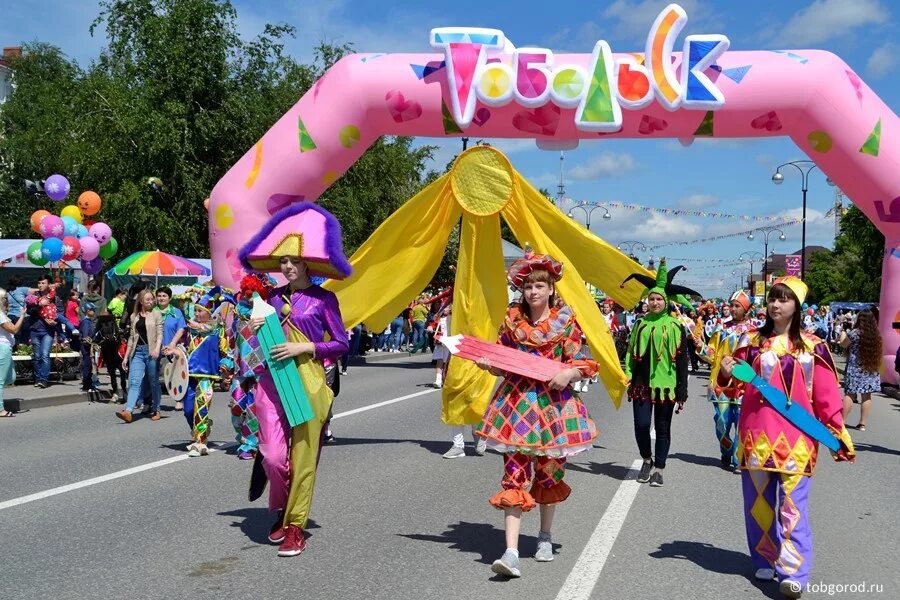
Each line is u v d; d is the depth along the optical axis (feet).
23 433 36.37
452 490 26.00
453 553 19.25
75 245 57.72
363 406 47.73
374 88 42.32
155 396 41.24
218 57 98.17
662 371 27.55
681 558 19.30
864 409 45.75
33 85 169.68
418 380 64.54
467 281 34.86
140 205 90.07
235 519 21.83
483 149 34.09
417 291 36.35
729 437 30.68
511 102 41.19
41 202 154.30
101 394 50.62
